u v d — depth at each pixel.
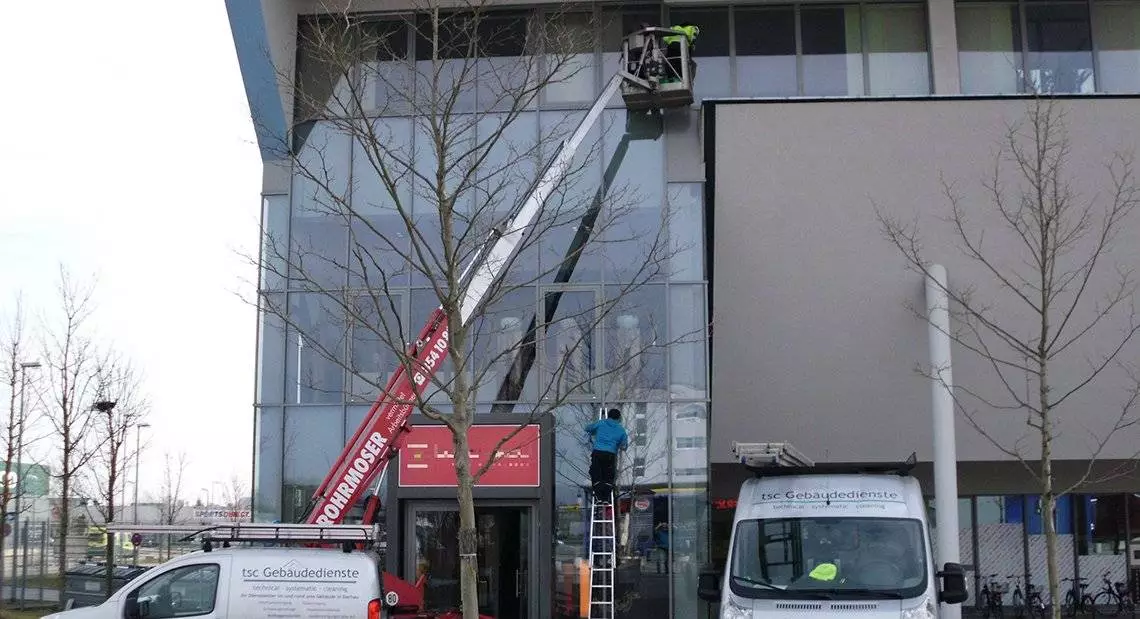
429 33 19.05
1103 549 26.72
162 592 13.11
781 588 11.88
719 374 20.38
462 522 11.12
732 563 12.33
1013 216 17.70
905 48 19.81
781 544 12.28
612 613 16.27
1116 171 17.38
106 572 22.34
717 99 17.44
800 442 21.56
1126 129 17.03
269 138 18.55
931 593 11.66
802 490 12.73
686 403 17.89
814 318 19.52
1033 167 16.05
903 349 19.80
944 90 19.28
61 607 21.77
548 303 18.28
